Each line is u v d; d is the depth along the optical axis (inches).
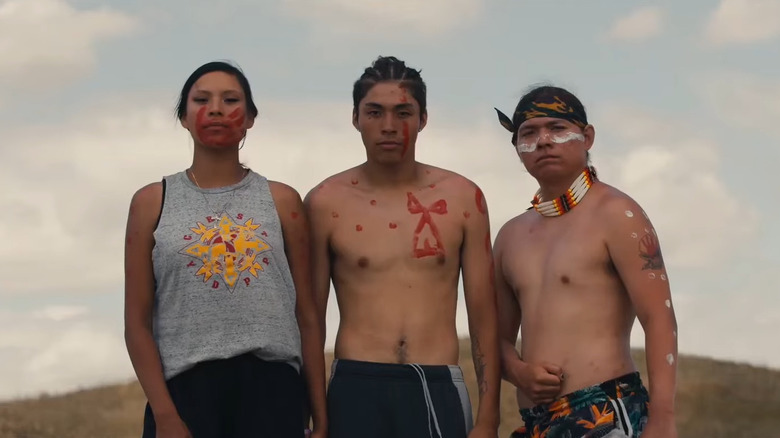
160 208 196.9
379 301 212.4
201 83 200.1
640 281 206.5
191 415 189.3
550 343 209.9
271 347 191.5
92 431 1036.5
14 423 1048.8
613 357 206.4
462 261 219.9
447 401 209.5
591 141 222.4
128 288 196.4
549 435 207.0
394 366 208.8
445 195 218.8
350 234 215.6
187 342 190.7
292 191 204.8
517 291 220.4
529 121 216.8
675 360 203.5
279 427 191.2
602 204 213.2
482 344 217.9
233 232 193.6
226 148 199.8
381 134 213.0
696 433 1033.5
